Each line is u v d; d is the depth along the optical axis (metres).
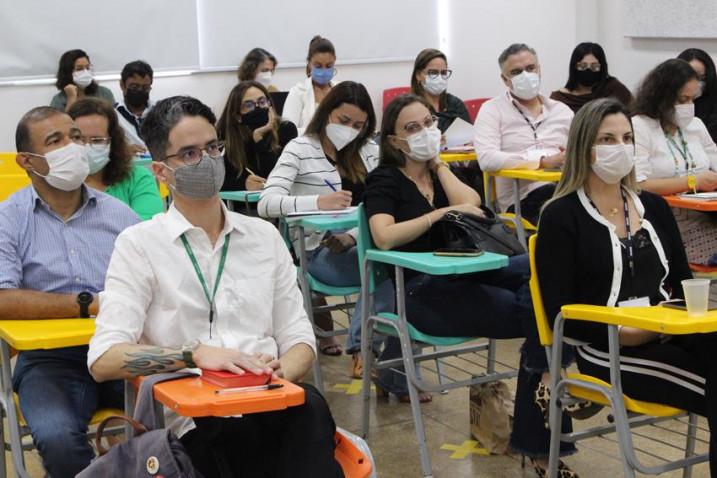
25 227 2.38
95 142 3.05
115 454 1.59
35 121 2.36
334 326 4.32
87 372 2.28
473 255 2.69
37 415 2.12
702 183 3.95
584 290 2.43
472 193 3.15
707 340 2.17
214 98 6.99
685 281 2.04
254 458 1.76
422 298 2.82
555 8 8.06
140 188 3.19
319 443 1.66
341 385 3.68
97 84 6.34
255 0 7.02
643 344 2.33
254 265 2.02
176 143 1.94
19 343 1.94
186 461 1.56
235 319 1.98
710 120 4.72
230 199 4.02
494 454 2.98
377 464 2.93
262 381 1.65
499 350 3.99
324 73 6.38
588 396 2.30
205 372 1.69
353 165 3.71
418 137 3.05
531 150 4.74
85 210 2.46
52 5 6.29
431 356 2.92
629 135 2.43
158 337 1.96
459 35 7.89
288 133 4.69
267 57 6.84
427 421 3.29
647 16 7.05
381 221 2.93
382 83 7.68
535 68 4.78
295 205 3.47
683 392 2.19
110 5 6.49
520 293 2.74
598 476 2.79
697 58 4.71
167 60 6.74
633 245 2.45
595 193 2.48
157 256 1.95
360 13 7.47
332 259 3.39
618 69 7.56
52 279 2.38
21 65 6.23
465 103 7.24
